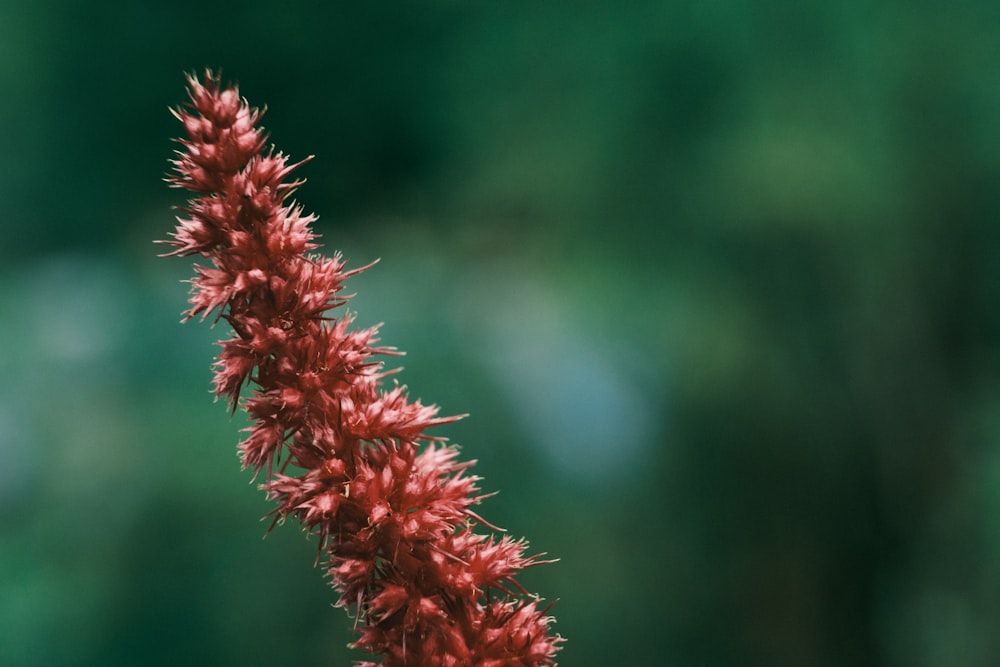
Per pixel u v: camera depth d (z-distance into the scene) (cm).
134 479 162
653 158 173
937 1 161
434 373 183
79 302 234
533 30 188
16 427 174
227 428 169
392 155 266
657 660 157
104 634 143
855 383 173
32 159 283
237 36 263
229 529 153
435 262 217
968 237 163
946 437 168
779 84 163
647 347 187
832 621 170
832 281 169
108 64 277
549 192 183
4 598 147
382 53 252
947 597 158
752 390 177
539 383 182
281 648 141
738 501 174
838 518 173
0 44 273
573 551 162
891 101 161
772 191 158
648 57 172
